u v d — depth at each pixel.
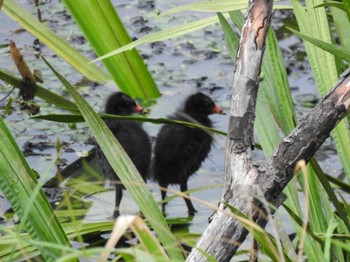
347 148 7.44
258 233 4.75
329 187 6.81
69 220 9.64
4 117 12.05
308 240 6.30
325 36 7.59
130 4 15.84
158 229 5.54
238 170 4.98
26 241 4.68
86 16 11.38
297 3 7.73
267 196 4.93
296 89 13.06
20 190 5.49
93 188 10.48
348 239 6.68
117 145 5.59
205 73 13.62
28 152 11.17
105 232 9.39
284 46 14.52
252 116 5.07
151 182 11.18
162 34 7.78
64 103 11.67
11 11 11.87
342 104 4.83
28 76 12.35
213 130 7.32
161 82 13.13
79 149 11.37
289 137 4.92
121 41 11.55
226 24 6.88
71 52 12.31
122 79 12.05
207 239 4.93
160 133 11.07
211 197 10.48
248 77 5.08
